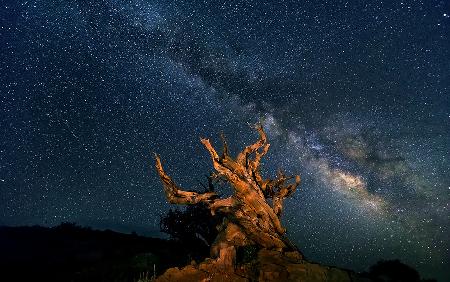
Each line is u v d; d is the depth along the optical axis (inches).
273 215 652.1
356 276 541.0
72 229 986.1
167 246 814.5
